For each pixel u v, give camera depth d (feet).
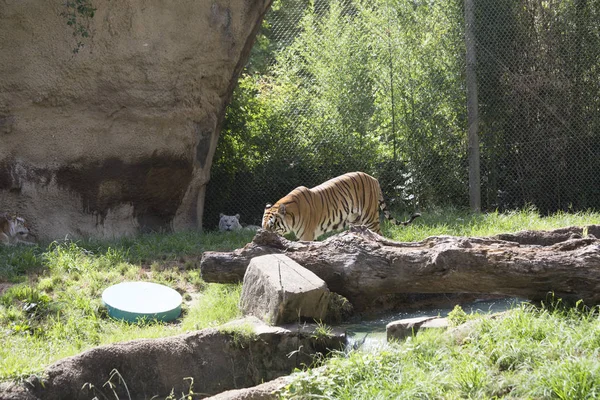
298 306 20.97
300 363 20.04
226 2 39.81
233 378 19.67
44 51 34.91
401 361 16.69
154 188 39.06
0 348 20.48
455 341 17.76
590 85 43.19
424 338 17.94
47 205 36.06
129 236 37.68
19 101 34.73
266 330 20.18
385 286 22.93
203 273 24.56
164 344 19.39
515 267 20.81
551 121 43.73
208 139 41.45
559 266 20.42
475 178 43.73
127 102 37.19
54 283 27.48
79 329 22.76
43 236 35.83
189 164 39.99
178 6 37.99
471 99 43.70
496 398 14.25
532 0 43.57
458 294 25.18
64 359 18.40
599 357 15.05
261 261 23.12
